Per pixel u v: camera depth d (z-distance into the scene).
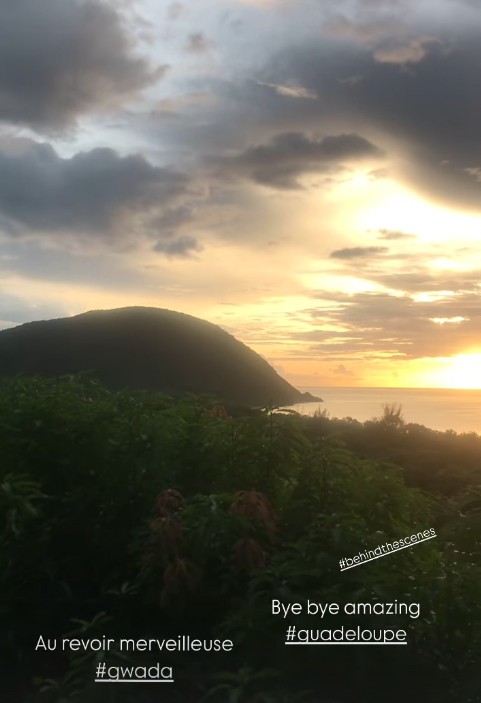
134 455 3.13
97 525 3.07
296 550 2.81
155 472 3.12
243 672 2.36
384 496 3.11
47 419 3.17
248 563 2.62
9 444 3.09
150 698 2.53
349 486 3.10
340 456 3.16
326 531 2.71
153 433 3.18
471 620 2.46
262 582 2.64
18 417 3.15
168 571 2.60
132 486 3.10
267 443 3.23
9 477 2.85
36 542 2.86
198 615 2.87
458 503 3.15
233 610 2.67
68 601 2.94
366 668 2.46
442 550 2.86
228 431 3.28
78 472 3.14
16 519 2.77
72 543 3.11
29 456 3.13
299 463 3.22
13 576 2.84
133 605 2.92
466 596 2.49
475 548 2.84
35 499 3.06
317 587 2.58
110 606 2.94
